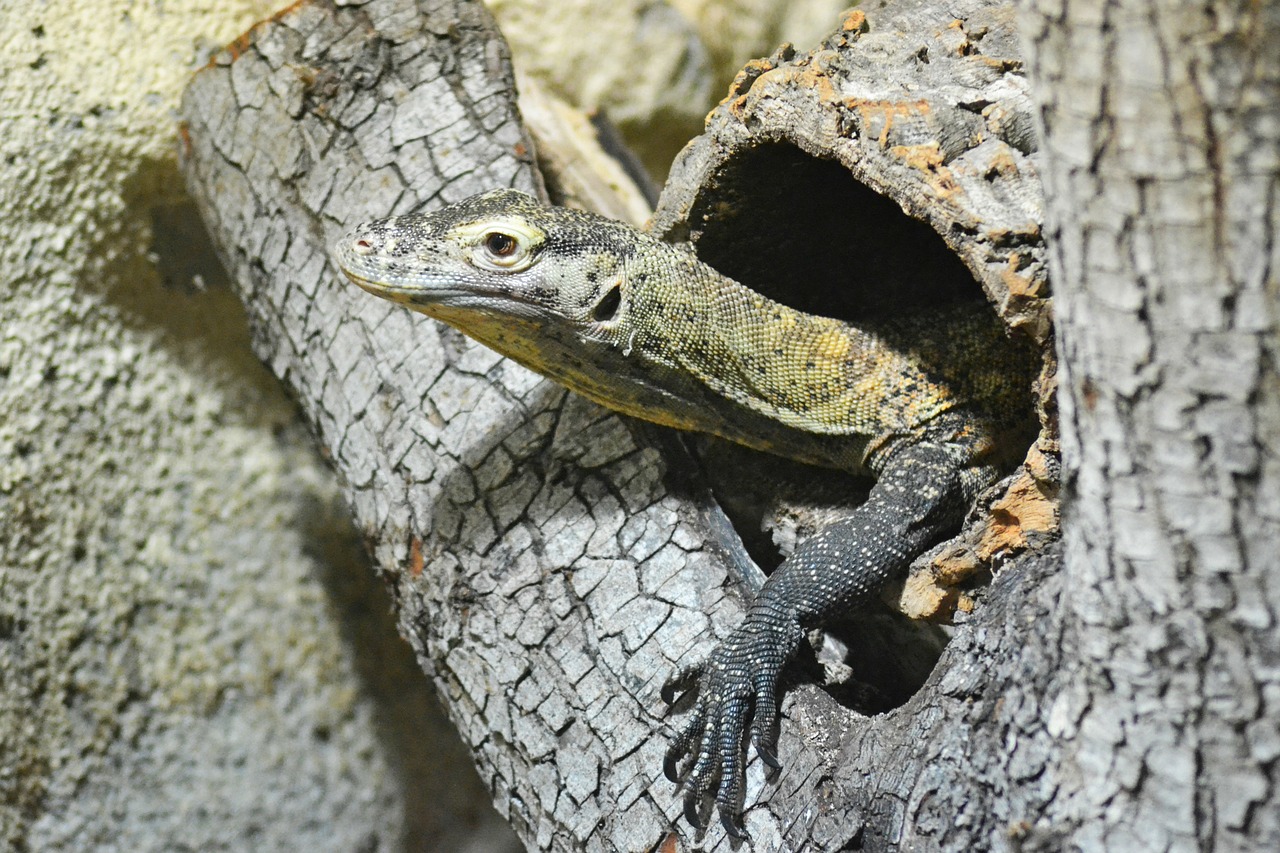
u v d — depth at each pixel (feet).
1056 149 6.71
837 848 9.94
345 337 14.76
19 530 18.24
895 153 10.85
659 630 11.81
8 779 18.63
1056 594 9.09
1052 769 8.52
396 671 22.79
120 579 19.69
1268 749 7.18
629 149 24.59
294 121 15.67
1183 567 7.06
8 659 18.26
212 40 18.11
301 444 21.66
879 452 13.56
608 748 11.55
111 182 18.25
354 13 16.22
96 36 17.54
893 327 13.76
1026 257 10.08
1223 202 6.11
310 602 21.85
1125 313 6.70
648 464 12.82
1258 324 6.27
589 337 12.84
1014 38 12.11
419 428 13.83
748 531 14.78
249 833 21.18
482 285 12.60
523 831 12.52
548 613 12.35
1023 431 13.30
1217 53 5.81
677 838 11.00
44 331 18.37
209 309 20.26
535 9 23.57
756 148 12.71
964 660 9.74
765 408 13.66
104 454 19.33
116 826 19.93
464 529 13.14
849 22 12.65
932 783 9.36
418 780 22.94
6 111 17.12
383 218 14.25
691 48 24.88
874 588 12.15
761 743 10.91
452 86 15.47
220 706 20.97
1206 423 6.63
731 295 13.41
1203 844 7.66
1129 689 7.69
